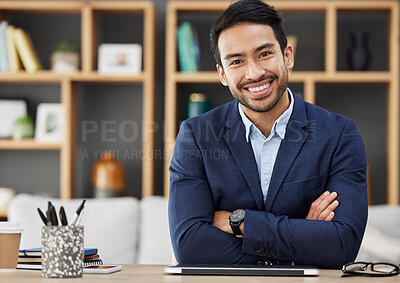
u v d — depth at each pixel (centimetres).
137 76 404
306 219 173
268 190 187
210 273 143
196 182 191
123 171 409
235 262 176
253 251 172
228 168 191
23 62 410
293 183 186
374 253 313
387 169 424
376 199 425
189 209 186
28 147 407
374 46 429
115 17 436
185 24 405
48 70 438
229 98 424
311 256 170
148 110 402
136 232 325
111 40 435
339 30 430
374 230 324
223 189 190
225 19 178
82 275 136
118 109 435
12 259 151
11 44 408
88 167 429
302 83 413
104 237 315
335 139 189
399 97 412
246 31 175
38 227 306
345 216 177
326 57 400
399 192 416
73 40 439
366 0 400
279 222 171
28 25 438
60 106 418
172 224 186
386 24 427
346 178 185
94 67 416
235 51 176
